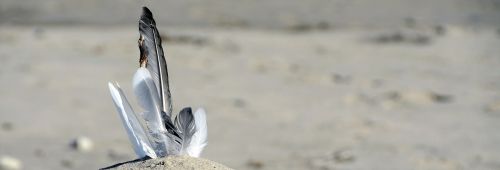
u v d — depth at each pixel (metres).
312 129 11.95
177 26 21.83
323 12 24.38
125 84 14.69
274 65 17.03
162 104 4.71
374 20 23.31
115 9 24.03
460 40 20.31
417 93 14.34
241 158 10.41
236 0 25.75
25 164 10.03
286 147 10.96
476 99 14.05
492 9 24.77
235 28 22.03
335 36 21.05
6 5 23.97
